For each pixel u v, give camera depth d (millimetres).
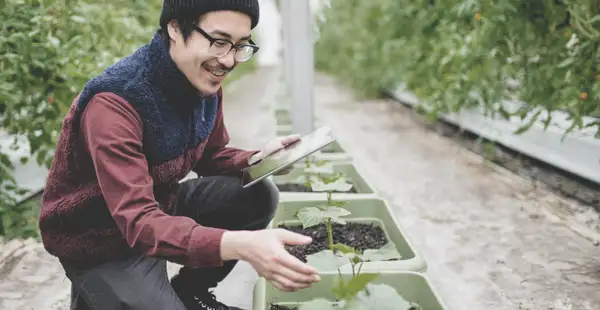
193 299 1654
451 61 3547
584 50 2332
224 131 1642
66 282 2025
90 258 1271
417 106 4863
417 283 1471
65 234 1256
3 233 2312
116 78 1128
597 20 2188
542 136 3135
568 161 2885
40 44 2303
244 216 1670
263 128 4941
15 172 2764
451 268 2068
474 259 2143
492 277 1980
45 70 2375
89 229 1248
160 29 1172
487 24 2783
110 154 1065
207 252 984
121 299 1227
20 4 2279
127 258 1296
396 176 3441
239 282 1974
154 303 1228
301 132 3152
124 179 1052
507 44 2842
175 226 1007
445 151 4145
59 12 2559
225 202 1636
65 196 1223
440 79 3926
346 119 5961
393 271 1486
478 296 1843
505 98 3186
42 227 1263
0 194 2365
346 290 1278
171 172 1276
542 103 2635
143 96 1132
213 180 1653
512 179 3273
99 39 2979
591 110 2357
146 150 1194
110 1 3506
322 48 10344
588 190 2793
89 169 1196
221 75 1151
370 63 7078
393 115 6207
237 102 7551
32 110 2420
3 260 2213
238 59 1147
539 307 1756
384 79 6391
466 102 3838
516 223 2523
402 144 4465
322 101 7797
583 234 2350
